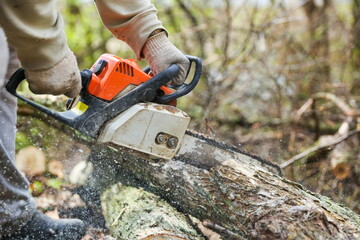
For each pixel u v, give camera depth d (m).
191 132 4.25
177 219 4.72
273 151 7.71
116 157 4.74
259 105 8.54
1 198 3.71
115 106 3.77
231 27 9.30
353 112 7.77
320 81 9.28
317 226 3.81
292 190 4.19
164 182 4.46
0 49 3.08
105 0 3.88
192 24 9.62
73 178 5.73
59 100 6.31
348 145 7.57
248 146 7.84
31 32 3.22
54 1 3.32
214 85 8.42
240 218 4.11
